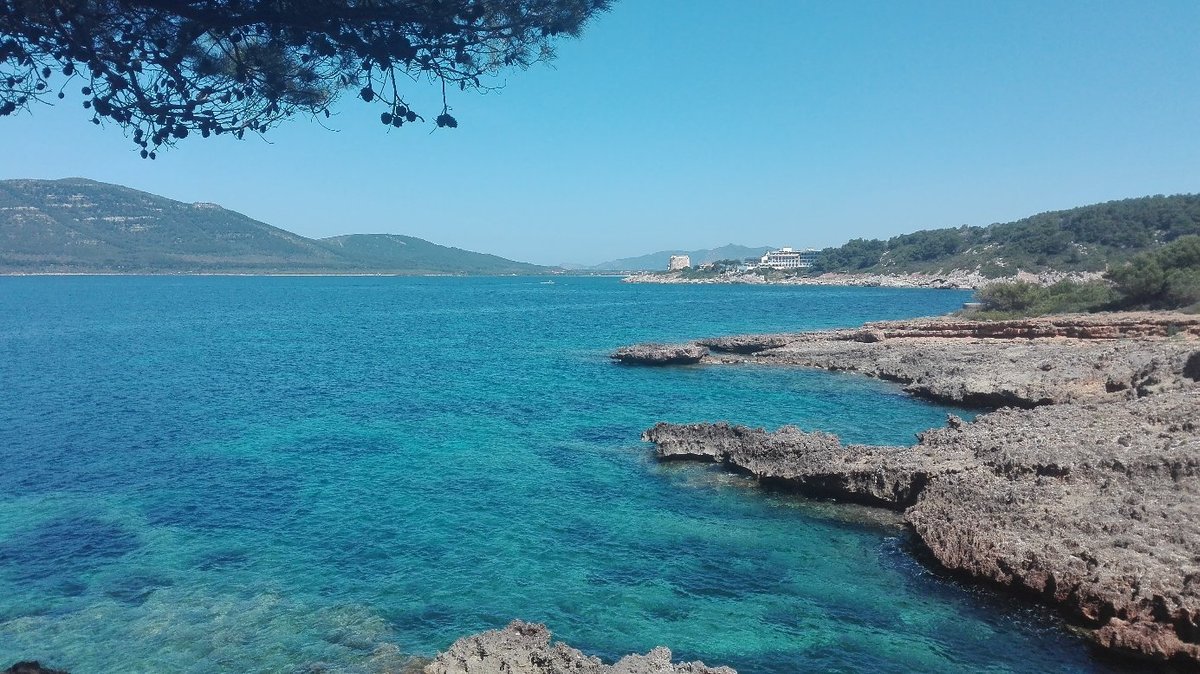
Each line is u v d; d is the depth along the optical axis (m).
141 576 17.98
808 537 19.94
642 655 13.01
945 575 17.19
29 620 15.81
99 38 7.23
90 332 85.69
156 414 37.91
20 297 162.12
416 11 7.19
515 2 8.12
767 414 36.94
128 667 14.01
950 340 58.16
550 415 37.22
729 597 16.66
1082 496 18.36
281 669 13.88
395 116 7.36
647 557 18.88
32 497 24.02
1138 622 13.48
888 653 14.20
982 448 22.61
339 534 20.66
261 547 19.78
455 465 27.58
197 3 6.85
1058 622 14.76
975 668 13.57
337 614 16.05
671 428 29.84
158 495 24.19
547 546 19.66
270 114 8.30
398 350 68.62
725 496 23.36
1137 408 25.58
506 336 82.88
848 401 40.19
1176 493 17.64
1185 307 61.91
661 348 57.09
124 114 7.39
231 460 28.56
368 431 33.75
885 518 20.94
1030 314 71.81
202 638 15.05
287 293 197.88
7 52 6.70
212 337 80.88
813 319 105.50
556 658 12.84
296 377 51.16
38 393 43.97
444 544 19.89
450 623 15.63
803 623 15.43
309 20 6.94
